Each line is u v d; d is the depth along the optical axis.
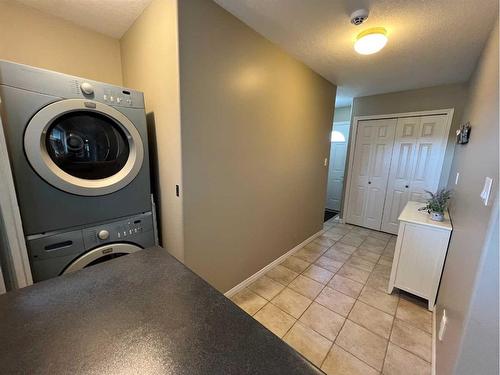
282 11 1.50
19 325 0.59
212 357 0.51
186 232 1.53
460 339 0.89
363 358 1.42
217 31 1.47
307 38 1.84
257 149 1.97
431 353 1.46
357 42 1.76
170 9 1.29
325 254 2.83
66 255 1.28
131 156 1.50
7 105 1.04
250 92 1.79
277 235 2.47
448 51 1.98
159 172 1.68
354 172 3.87
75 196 1.28
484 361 0.81
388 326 1.68
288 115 2.26
